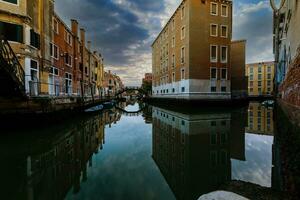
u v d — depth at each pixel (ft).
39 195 17.84
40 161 26.48
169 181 20.39
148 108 124.16
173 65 119.03
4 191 18.56
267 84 262.06
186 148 31.78
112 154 30.73
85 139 40.96
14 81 37.99
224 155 27.99
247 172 21.70
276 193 13.99
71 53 92.22
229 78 100.37
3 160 26.40
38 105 44.16
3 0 47.32
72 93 91.04
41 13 58.59
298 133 18.45
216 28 99.04
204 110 84.58
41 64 57.98
